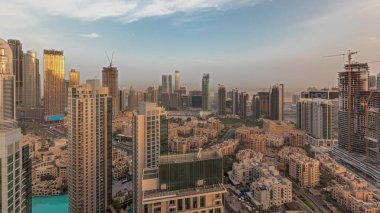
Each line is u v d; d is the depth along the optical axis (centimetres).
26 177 12631
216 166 11888
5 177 9225
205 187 11588
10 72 11381
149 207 10819
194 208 11169
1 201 9194
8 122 10088
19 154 10131
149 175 11956
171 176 11288
